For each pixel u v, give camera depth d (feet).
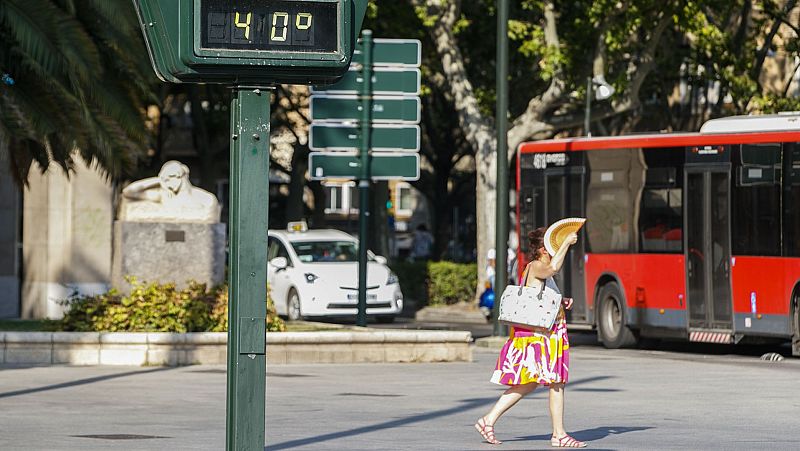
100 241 139.64
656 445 55.83
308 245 151.94
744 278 113.70
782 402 74.43
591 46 165.27
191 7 38.37
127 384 81.30
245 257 39.24
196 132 238.07
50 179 139.54
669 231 120.88
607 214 127.34
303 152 253.85
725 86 172.96
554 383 55.72
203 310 98.94
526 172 136.36
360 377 88.12
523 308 55.67
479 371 93.20
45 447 53.62
